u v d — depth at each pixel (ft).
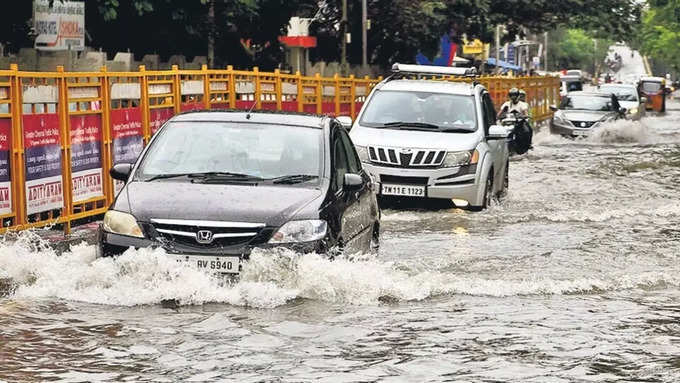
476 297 36.99
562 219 59.21
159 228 35.32
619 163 98.94
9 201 45.01
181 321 32.12
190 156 39.06
